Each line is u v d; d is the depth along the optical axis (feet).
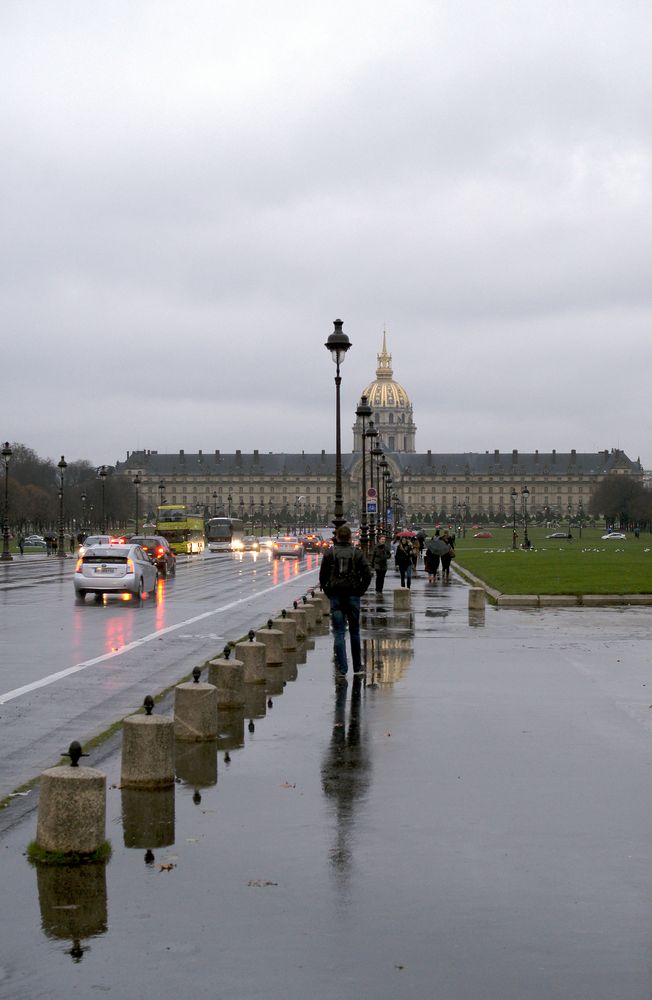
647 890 29.43
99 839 32.12
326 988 23.61
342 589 70.13
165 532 401.70
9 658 81.10
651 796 38.96
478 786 40.37
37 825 32.78
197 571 247.29
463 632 96.89
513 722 53.16
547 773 42.42
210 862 31.63
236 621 113.39
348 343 131.75
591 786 40.40
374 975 24.22
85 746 48.37
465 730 51.13
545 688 64.08
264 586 180.86
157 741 40.19
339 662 70.08
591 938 26.22
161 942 25.93
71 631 102.22
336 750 46.75
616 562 246.47
